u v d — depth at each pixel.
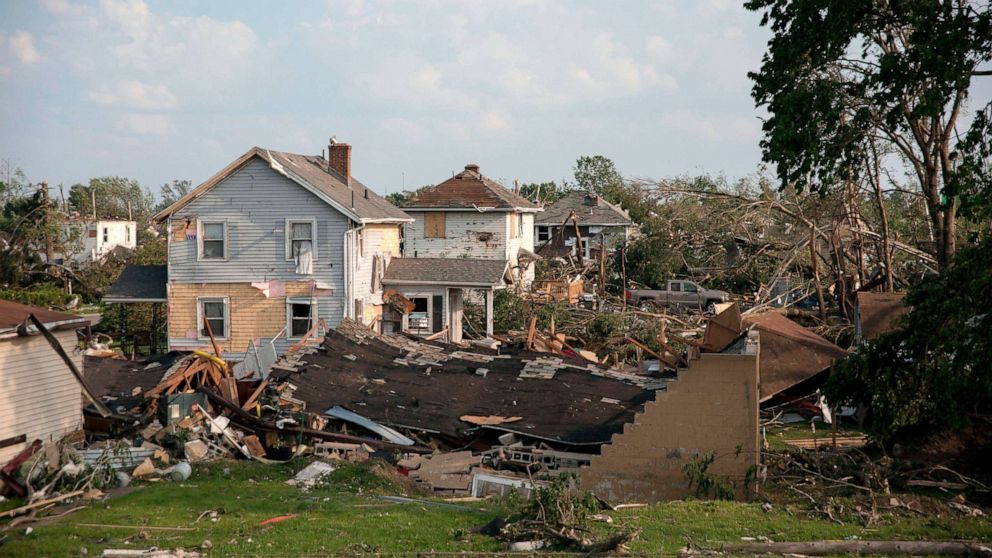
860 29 22.91
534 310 38.59
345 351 24.31
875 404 15.78
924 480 15.40
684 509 14.43
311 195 31.02
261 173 31.25
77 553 11.91
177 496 15.27
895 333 15.89
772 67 23.36
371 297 33.78
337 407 20.72
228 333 31.61
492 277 35.38
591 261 53.00
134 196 129.50
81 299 52.19
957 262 15.66
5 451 16.38
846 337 29.33
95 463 16.38
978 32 19.67
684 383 15.73
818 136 22.83
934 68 19.72
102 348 30.34
